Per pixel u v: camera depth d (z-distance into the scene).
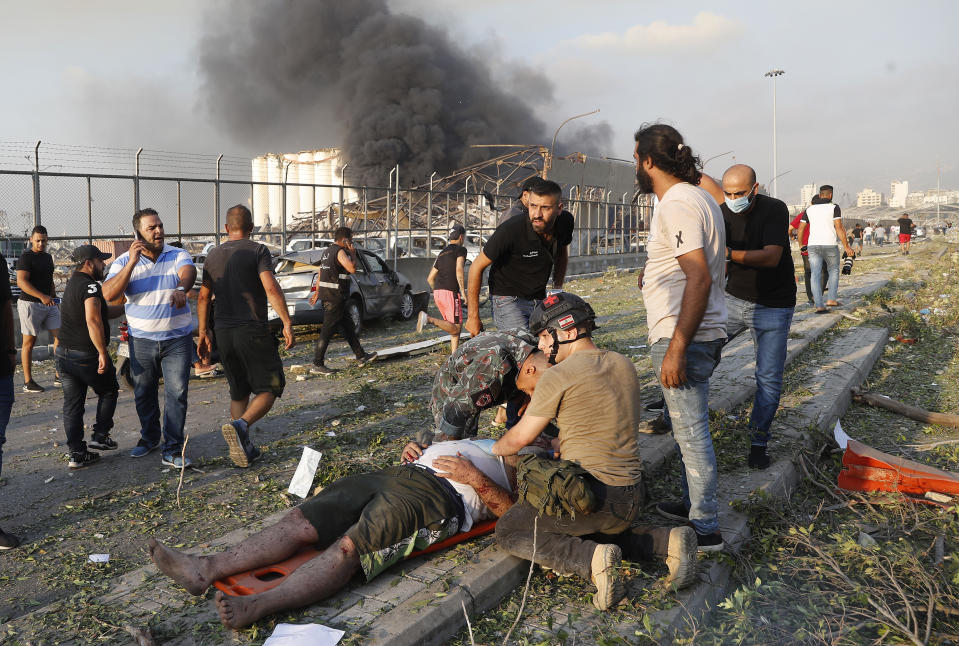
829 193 11.00
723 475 4.57
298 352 10.64
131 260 5.25
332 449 5.72
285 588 2.96
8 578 3.72
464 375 3.98
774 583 3.21
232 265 5.42
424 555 3.47
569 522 3.26
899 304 12.27
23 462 5.69
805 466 4.82
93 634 3.03
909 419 6.28
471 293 5.05
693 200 3.20
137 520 4.47
